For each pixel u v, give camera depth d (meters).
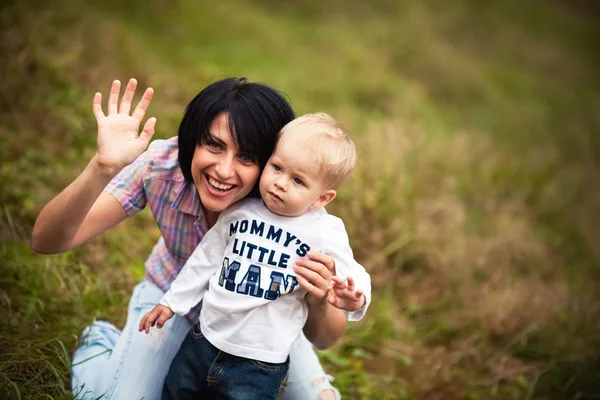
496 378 3.75
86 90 5.04
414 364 3.78
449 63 8.81
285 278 2.28
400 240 4.54
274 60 7.37
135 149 2.11
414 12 10.16
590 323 4.29
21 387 2.58
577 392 3.68
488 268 4.79
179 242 2.57
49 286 3.32
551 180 6.64
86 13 6.05
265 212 2.34
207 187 2.28
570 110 9.23
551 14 12.51
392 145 5.52
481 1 11.70
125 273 3.67
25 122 4.49
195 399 2.50
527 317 4.26
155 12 7.22
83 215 2.16
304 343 2.79
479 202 5.65
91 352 2.80
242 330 2.27
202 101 2.25
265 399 2.31
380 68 7.97
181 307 2.38
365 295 2.26
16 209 3.79
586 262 5.43
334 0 9.91
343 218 4.55
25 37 5.07
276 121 2.27
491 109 8.29
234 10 8.21
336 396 2.76
